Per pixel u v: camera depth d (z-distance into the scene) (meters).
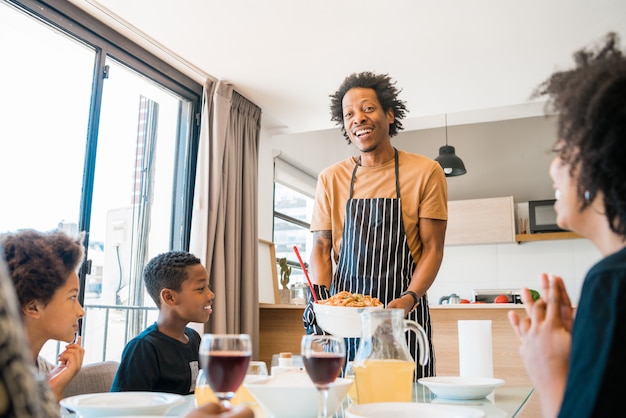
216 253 3.21
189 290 1.91
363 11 2.64
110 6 2.62
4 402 0.32
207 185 3.23
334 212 1.97
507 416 0.97
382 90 1.92
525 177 6.14
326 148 6.19
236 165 3.50
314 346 0.85
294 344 3.40
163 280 1.91
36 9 2.46
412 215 1.86
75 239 1.32
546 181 6.05
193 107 3.46
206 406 0.56
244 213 3.53
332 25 2.76
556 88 0.74
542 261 5.77
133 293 3.45
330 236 2.00
